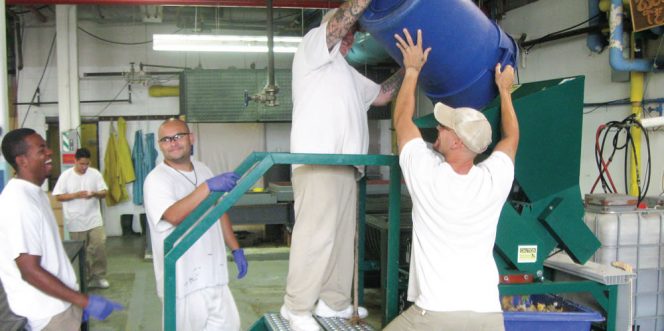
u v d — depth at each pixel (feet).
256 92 28.94
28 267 8.36
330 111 8.07
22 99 31.35
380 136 33.88
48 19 31.24
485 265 7.04
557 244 9.22
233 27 31.27
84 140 32.22
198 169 9.62
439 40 7.28
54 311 8.82
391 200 8.11
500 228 8.55
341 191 8.17
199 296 8.92
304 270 8.12
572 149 8.66
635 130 17.08
